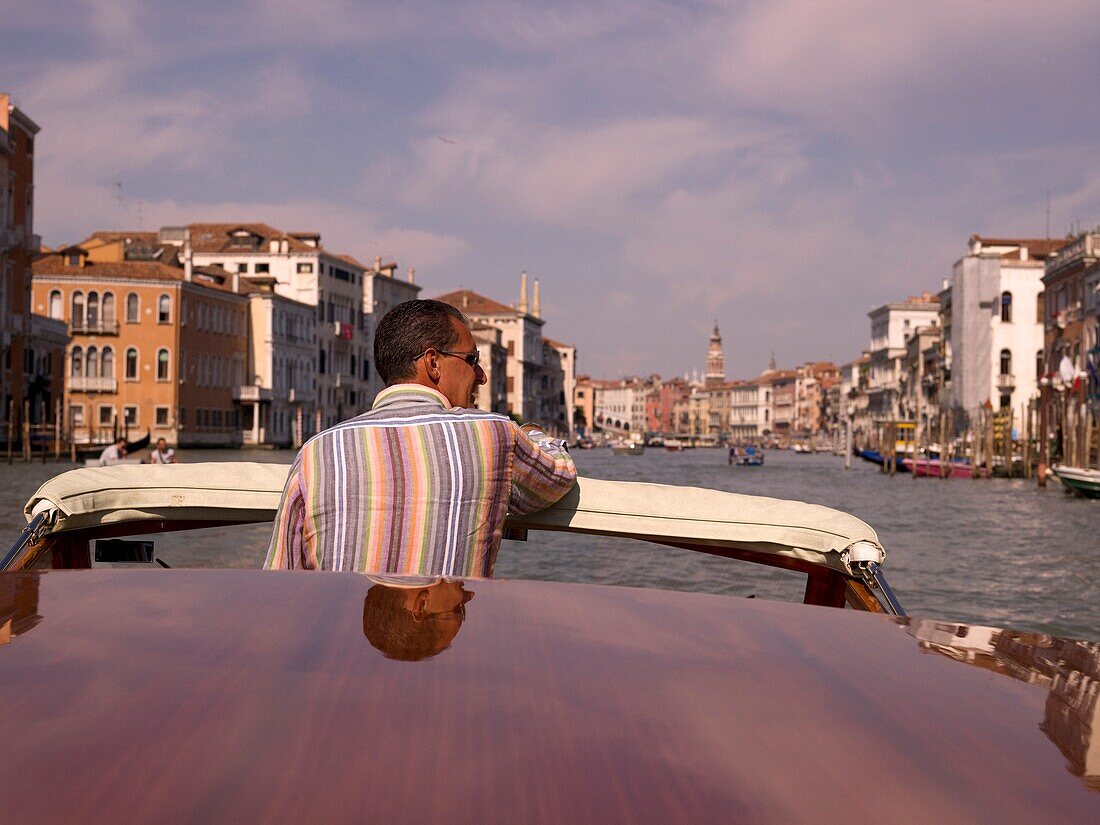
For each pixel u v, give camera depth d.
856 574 2.48
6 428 52.31
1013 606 12.38
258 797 0.64
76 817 0.61
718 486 48.59
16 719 0.77
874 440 113.50
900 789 0.69
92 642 0.97
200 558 3.10
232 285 79.50
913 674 0.98
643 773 0.71
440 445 2.36
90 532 2.80
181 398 69.06
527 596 1.23
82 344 67.44
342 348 92.00
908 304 112.81
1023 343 71.44
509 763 0.71
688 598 1.27
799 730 0.81
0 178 50.25
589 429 199.50
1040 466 44.44
